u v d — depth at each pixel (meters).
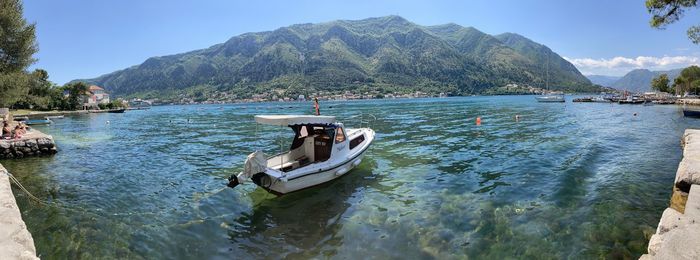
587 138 23.98
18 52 34.59
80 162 19.44
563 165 15.26
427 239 8.50
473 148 20.64
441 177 14.02
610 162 16.02
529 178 13.35
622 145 20.89
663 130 28.98
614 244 7.88
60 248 8.47
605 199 10.68
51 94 90.50
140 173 16.19
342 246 8.32
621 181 12.65
